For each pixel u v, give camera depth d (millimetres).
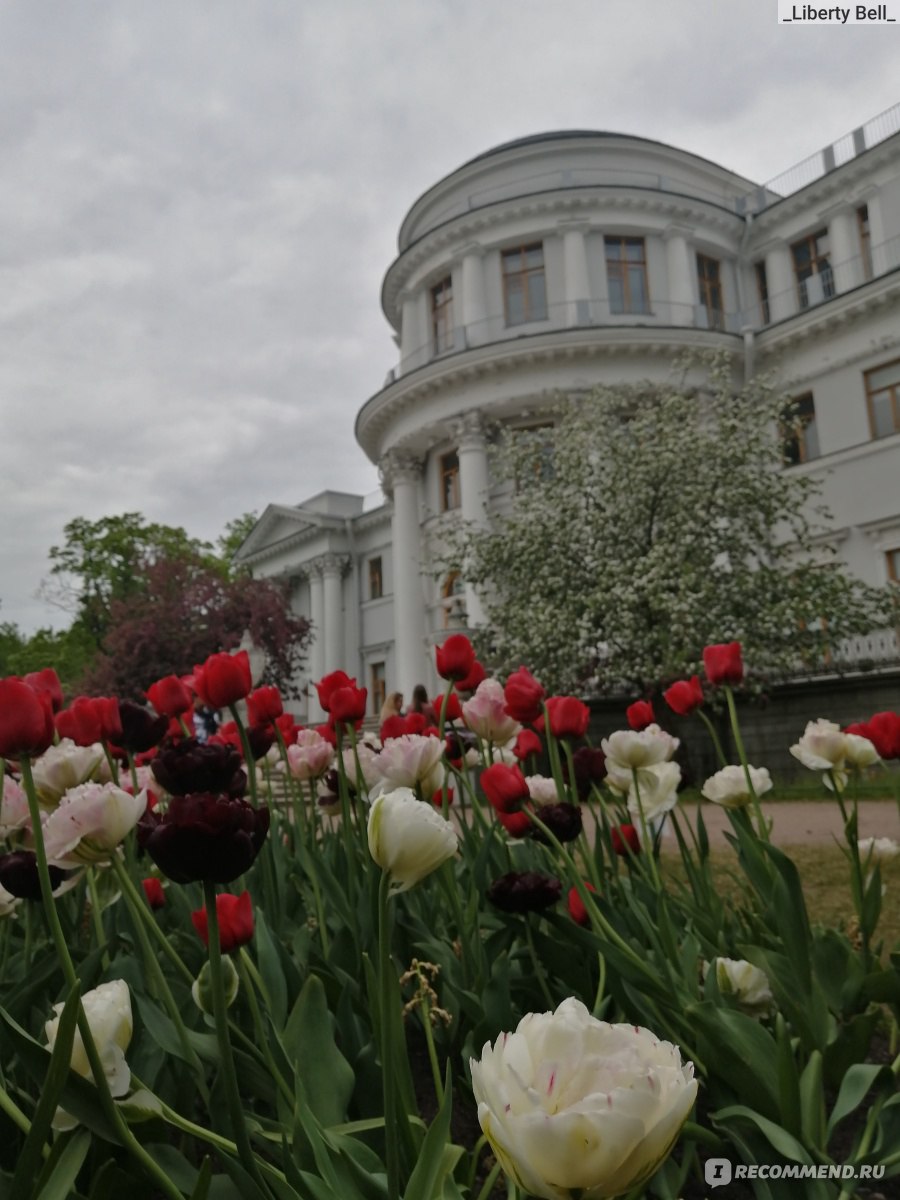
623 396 19578
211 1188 1111
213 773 1367
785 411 21891
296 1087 1250
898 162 22375
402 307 28141
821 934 2111
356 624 34562
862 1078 1488
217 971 1068
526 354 22406
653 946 1971
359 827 2131
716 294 26047
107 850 1336
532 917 1892
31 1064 1036
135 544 39344
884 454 20422
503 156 26359
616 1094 601
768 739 16062
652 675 14211
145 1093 1123
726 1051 1509
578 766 2311
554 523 16500
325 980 1790
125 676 26844
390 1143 1060
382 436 27031
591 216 24703
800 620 15031
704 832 2586
